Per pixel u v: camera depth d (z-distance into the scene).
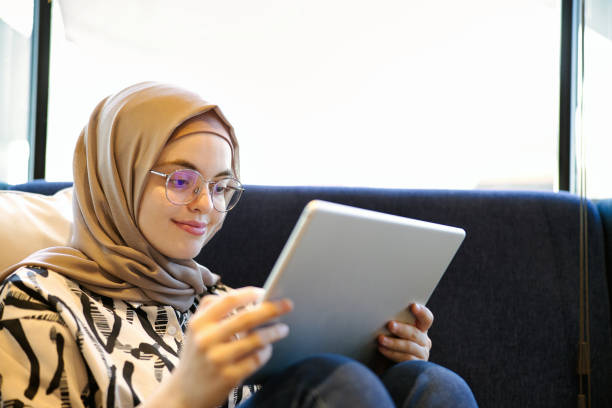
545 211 1.58
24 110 1.91
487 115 1.99
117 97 1.29
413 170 2.02
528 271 1.54
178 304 1.27
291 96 2.02
